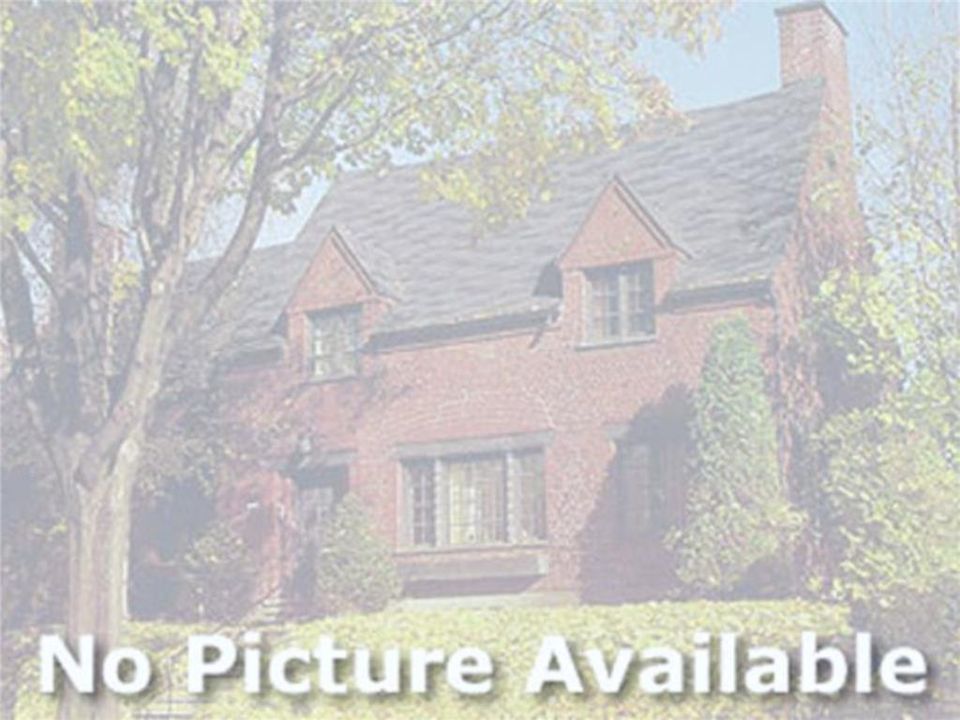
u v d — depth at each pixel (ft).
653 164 77.61
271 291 82.23
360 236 83.66
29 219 50.52
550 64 57.62
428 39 57.11
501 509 72.74
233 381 77.97
